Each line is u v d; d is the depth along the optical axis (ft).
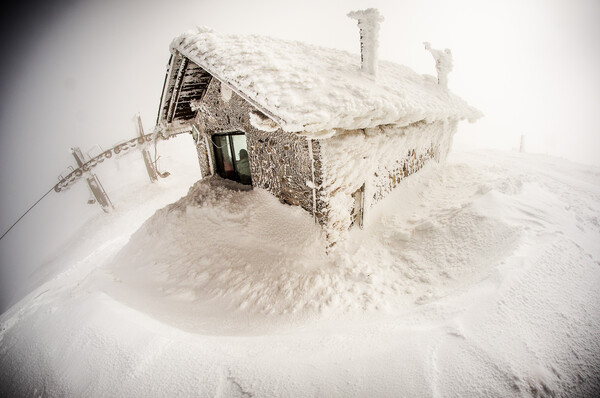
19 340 10.08
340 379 6.33
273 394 6.16
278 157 15.43
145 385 6.77
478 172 24.61
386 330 8.04
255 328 9.91
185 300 12.87
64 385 7.31
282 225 15.58
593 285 9.00
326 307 10.77
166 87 18.84
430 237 14.80
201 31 15.51
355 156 14.34
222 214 17.54
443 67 25.12
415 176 22.11
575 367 6.33
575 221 14.16
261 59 12.67
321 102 10.28
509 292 8.30
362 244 15.48
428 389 5.82
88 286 14.73
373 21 14.05
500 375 5.92
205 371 6.97
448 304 8.78
